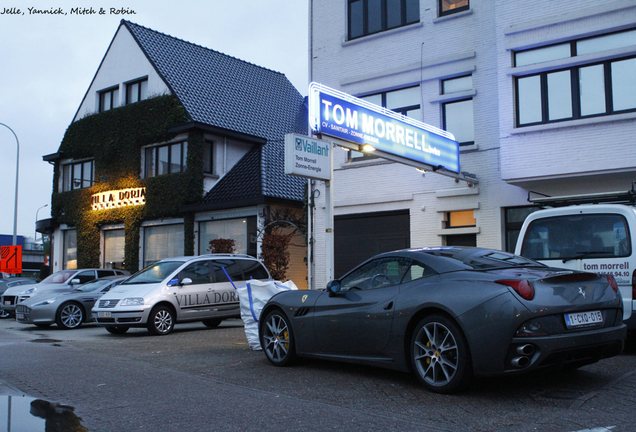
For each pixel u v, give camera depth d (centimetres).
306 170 980
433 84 1464
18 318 1477
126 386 627
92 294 1502
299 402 534
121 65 2480
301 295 711
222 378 660
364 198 1543
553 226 799
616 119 1142
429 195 1441
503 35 1288
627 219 733
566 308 509
